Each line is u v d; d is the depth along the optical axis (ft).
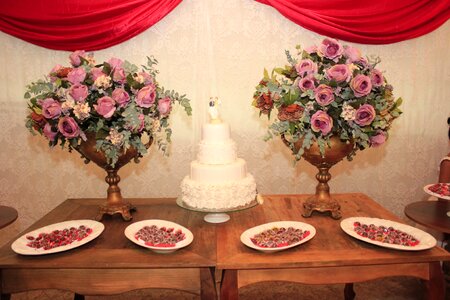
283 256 5.36
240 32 10.00
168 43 10.02
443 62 10.32
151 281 5.32
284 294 9.27
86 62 6.32
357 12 9.69
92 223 6.44
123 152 6.44
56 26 9.70
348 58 6.21
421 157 10.75
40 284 5.31
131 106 5.96
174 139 10.46
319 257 5.32
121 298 9.13
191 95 10.21
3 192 10.69
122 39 9.73
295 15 9.62
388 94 6.23
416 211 7.58
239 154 10.50
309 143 6.03
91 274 5.30
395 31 9.77
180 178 10.62
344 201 7.68
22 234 6.31
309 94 5.86
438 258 5.29
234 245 5.75
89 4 9.55
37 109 6.04
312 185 10.66
